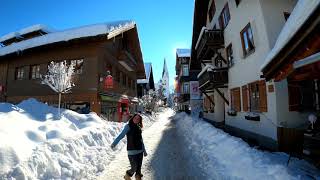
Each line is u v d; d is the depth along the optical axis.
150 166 7.44
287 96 9.44
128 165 7.23
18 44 18.52
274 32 10.12
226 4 15.98
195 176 6.37
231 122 15.85
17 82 17.88
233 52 14.82
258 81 11.12
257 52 11.16
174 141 12.35
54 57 16.81
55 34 17.28
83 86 15.73
